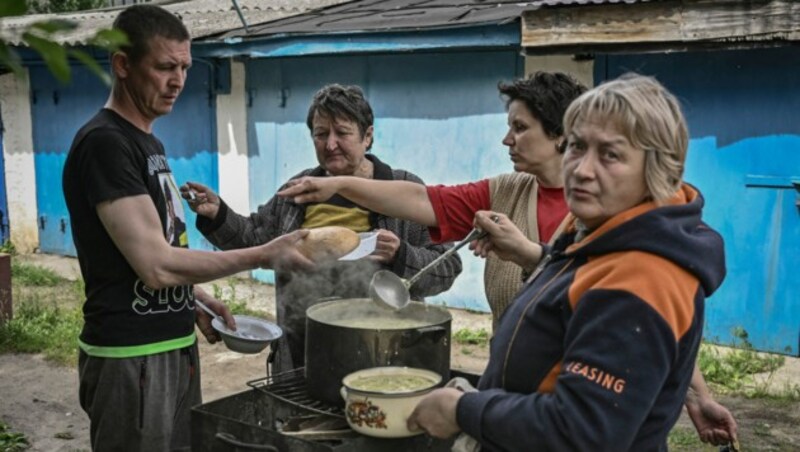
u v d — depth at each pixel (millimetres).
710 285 1545
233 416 2232
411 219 2572
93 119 2494
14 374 5547
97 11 10617
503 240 2098
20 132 10117
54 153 9852
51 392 5191
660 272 1477
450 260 2918
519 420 1521
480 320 6832
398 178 3082
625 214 1546
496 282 2463
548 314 1617
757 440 4344
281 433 1945
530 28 5801
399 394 1826
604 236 1541
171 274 2371
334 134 2939
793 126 5555
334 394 2088
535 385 1617
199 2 10258
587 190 1543
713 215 5934
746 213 5805
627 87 1542
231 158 8547
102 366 2500
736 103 5750
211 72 8516
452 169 7121
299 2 9375
